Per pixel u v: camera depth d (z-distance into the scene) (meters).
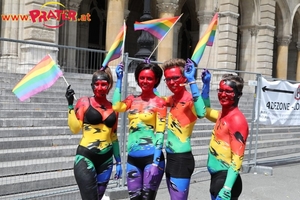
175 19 5.10
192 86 4.04
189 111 4.28
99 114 4.23
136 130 4.40
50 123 8.72
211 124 12.26
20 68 13.79
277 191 7.55
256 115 9.59
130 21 28.55
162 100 4.42
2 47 14.24
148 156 4.32
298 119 10.46
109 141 4.33
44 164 6.73
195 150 9.90
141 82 4.37
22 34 14.12
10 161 6.64
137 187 4.39
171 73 4.23
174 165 4.27
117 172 4.50
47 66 4.30
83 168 4.14
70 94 4.13
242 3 24.75
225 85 3.88
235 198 4.01
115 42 4.55
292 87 10.16
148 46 14.09
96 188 4.20
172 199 4.29
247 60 24.95
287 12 27.84
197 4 21.45
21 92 4.13
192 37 30.88
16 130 7.68
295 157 11.64
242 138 3.82
